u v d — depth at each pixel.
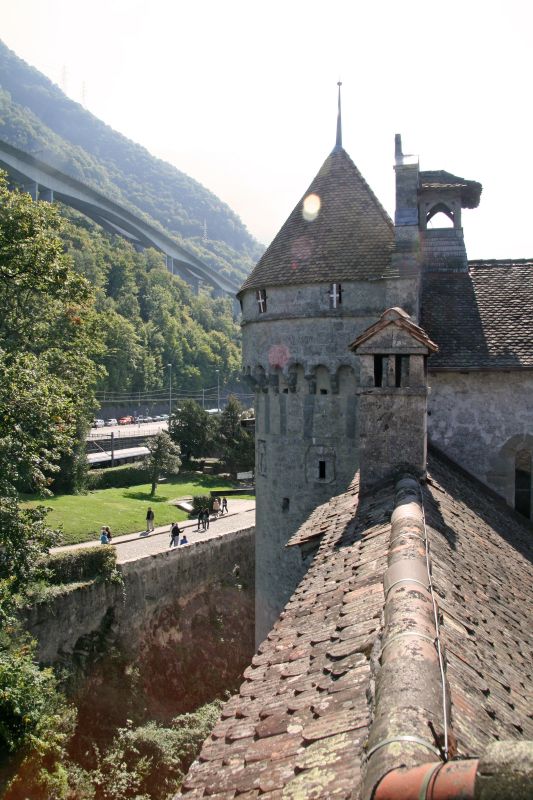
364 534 11.53
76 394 32.72
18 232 29.36
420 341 15.21
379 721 4.75
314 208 28.58
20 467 26.09
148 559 40.19
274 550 29.02
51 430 26.70
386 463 15.45
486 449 21.17
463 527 13.10
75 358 34.38
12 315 32.03
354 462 27.03
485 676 6.63
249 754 5.75
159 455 66.25
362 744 4.96
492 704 6.06
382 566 9.20
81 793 25.48
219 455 84.81
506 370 20.64
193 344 163.88
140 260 177.50
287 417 28.12
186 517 57.06
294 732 5.81
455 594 8.62
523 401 21.00
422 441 15.30
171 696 39.47
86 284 32.91
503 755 3.22
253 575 50.53
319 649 7.49
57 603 32.84
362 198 28.20
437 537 10.82
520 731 5.91
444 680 5.46
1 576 25.33
